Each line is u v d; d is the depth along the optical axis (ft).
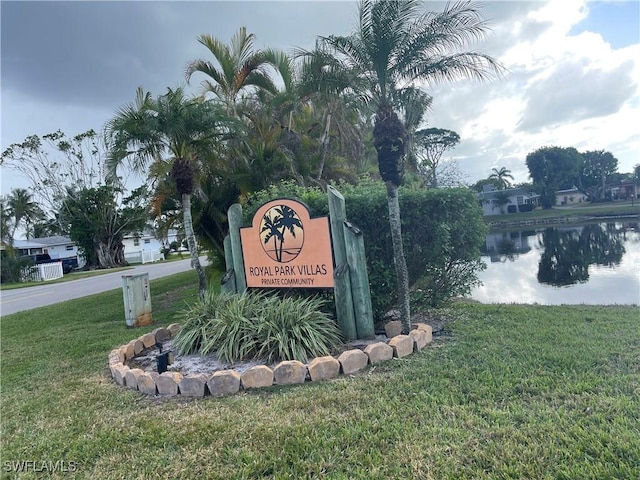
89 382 14.44
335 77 16.22
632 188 186.19
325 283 16.58
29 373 16.49
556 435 8.19
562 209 171.73
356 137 41.16
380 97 15.64
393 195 15.34
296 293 17.88
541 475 7.05
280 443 8.96
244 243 18.92
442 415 9.46
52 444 10.01
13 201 116.78
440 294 18.39
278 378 12.24
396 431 8.93
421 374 12.00
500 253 61.41
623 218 131.85
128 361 16.31
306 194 19.24
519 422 8.87
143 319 25.13
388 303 17.81
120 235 118.73
